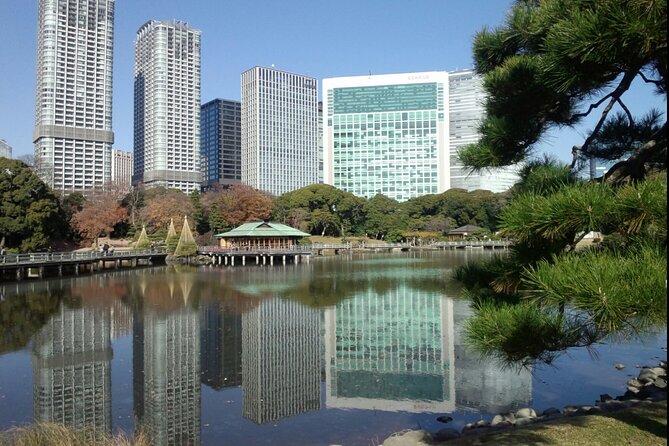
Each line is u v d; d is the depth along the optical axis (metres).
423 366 17.55
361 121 158.25
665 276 3.41
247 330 23.33
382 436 11.34
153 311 28.16
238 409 13.21
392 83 156.38
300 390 14.84
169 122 145.12
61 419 12.26
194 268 59.78
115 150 174.38
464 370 16.97
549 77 5.19
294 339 21.61
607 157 7.14
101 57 118.06
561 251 4.72
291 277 47.91
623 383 14.18
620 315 3.48
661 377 13.60
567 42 4.47
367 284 41.38
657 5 3.87
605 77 5.27
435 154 154.38
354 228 113.00
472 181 150.62
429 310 28.61
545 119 6.43
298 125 172.00
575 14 4.51
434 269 55.84
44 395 14.03
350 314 27.50
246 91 168.12
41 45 113.19
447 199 117.06
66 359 17.86
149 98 146.88
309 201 104.69
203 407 13.34
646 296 3.37
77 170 113.88
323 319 26.09
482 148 6.24
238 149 174.88
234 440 11.20
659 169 6.20
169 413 12.85
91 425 11.84
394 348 20.12
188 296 34.34
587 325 4.47
